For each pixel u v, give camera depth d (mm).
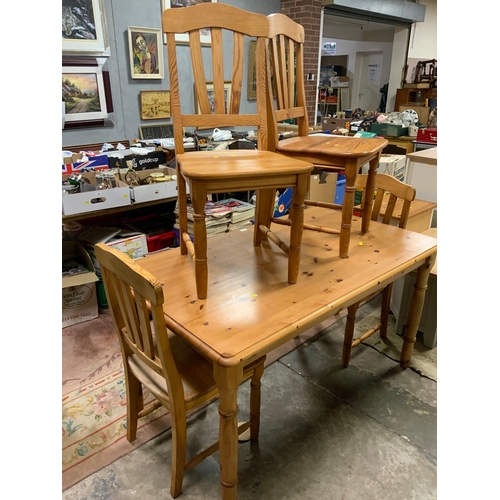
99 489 1455
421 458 1608
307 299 1323
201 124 1491
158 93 3496
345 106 9070
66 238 2709
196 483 1483
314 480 1512
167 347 1141
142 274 1046
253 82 4359
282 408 1854
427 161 2775
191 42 1408
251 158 1403
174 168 2818
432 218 2971
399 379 2049
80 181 2393
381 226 2043
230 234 1929
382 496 1456
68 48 2891
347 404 1882
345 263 1597
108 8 3053
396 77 7543
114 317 1409
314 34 4977
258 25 1483
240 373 1091
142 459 1574
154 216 3109
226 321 1204
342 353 2125
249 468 1555
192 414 1803
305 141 1735
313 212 2223
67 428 1702
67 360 2109
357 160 1495
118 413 1787
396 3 6094
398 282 2418
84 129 3131
